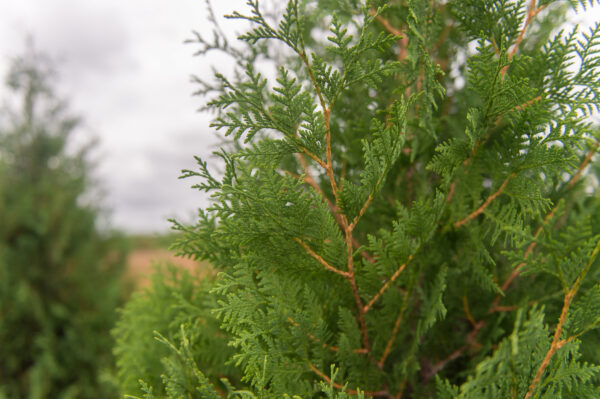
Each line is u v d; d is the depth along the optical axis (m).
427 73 0.23
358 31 0.29
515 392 0.19
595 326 0.20
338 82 0.21
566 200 0.28
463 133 0.28
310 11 0.32
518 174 0.23
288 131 0.21
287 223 0.21
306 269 0.23
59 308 0.94
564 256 0.19
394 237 0.23
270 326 0.22
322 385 0.20
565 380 0.20
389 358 0.27
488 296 0.27
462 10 0.24
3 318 0.90
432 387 0.26
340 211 0.22
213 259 0.25
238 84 0.29
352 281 0.23
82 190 1.09
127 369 0.31
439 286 0.24
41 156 1.11
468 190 0.24
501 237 0.26
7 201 1.00
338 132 0.29
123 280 1.10
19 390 0.91
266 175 0.21
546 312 0.25
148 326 0.30
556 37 0.23
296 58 0.32
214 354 0.26
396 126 0.21
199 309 0.27
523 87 0.21
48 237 0.99
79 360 0.94
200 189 0.21
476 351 0.27
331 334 0.23
